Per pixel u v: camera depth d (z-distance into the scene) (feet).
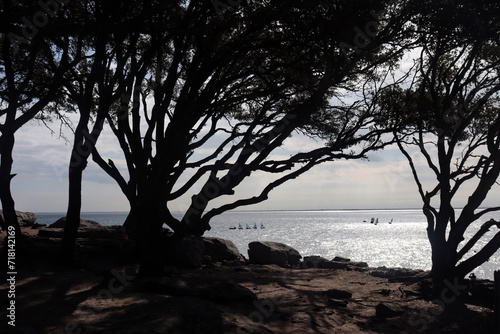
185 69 50.78
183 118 39.99
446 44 48.91
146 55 43.68
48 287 32.99
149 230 38.88
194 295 31.65
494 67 50.55
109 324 22.81
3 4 30.76
